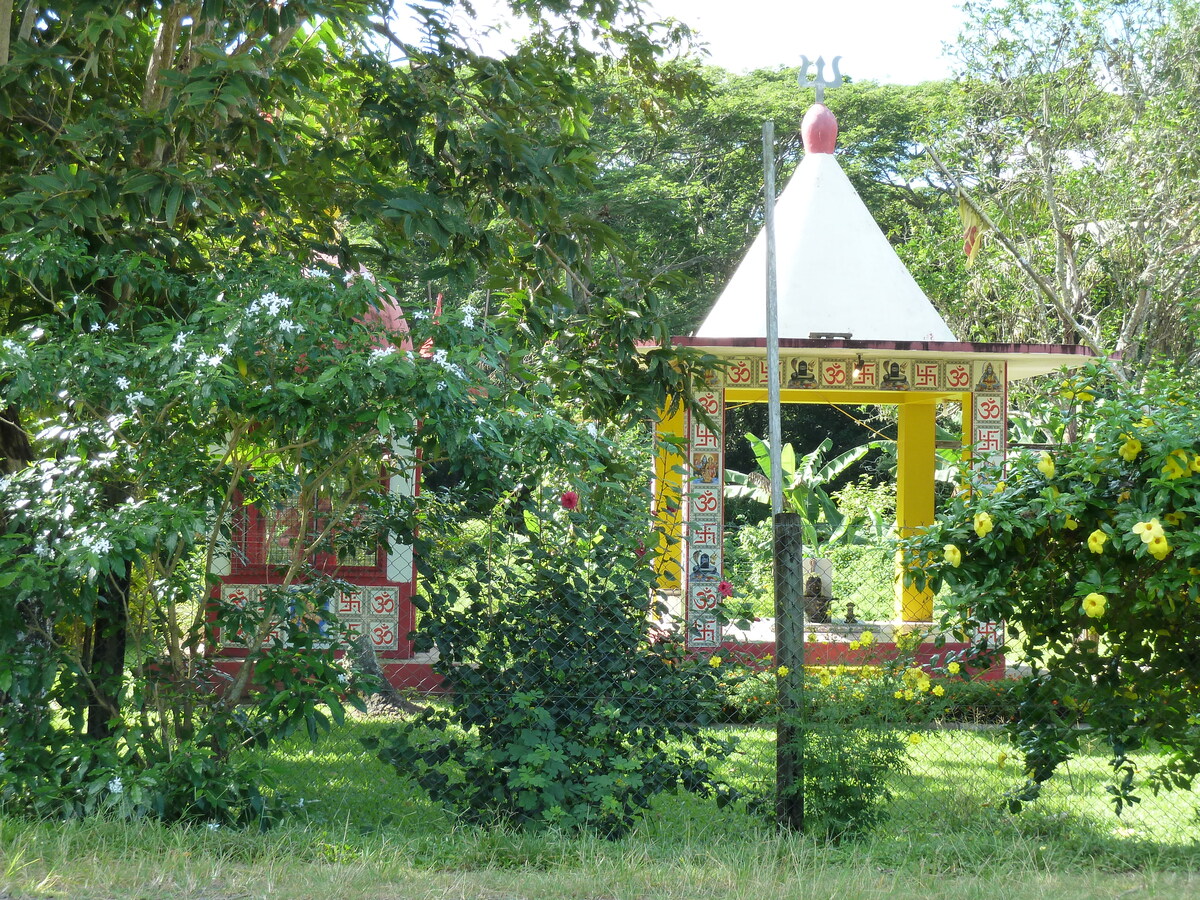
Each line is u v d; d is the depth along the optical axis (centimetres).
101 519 521
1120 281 1692
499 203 756
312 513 656
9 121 702
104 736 612
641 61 915
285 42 748
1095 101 1702
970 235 1602
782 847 543
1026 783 603
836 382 1163
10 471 706
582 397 736
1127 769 581
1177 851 554
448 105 735
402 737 583
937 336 1197
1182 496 528
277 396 525
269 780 569
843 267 1198
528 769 563
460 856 531
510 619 590
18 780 535
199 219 728
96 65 734
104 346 543
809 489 1733
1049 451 582
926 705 608
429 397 527
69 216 588
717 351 1125
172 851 500
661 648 607
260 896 456
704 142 3259
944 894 479
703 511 1115
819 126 1276
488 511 602
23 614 605
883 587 1623
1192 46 1700
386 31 755
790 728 574
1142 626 570
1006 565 574
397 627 1135
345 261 749
